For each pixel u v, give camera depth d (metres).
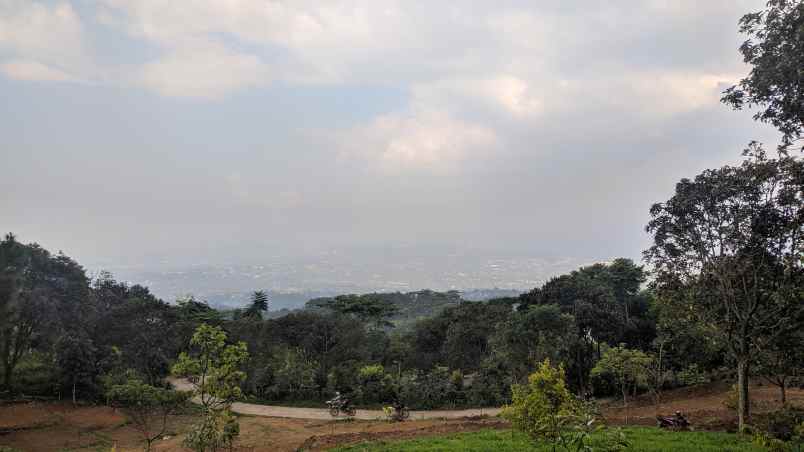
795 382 15.58
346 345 36.34
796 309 12.39
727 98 10.53
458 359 34.00
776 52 9.59
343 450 14.28
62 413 25.44
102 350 31.69
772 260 12.36
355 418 24.97
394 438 15.85
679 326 17.42
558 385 8.34
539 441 9.65
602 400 26.23
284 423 23.50
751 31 10.08
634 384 24.70
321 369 33.72
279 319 39.81
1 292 26.08
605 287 30.81
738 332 13.49
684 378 26.39
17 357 29.31
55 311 29.84
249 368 32.88
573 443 7.68
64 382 28.31
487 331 33.22
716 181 12.62
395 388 28.98
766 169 11.52
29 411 25.16
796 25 9.17
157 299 46.66
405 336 44.28
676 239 13.72
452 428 17.31
